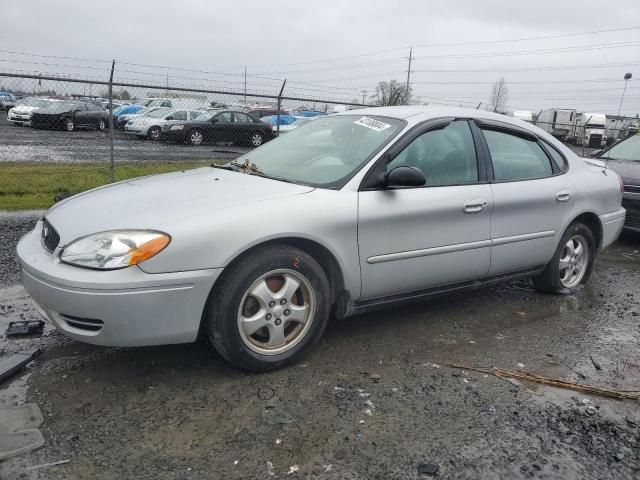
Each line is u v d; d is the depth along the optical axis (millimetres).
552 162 4902
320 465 2605
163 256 2986
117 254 2963
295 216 3352
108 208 3391
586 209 5051
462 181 4145
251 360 3326
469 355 3828
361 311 3818
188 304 3080
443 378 3477
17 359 3428
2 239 6375
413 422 2980
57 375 3334
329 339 3982
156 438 2758
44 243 3404
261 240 3221
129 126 22172
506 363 3730
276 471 2553
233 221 3178
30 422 2844
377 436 2842
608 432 2955
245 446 2723
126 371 3398
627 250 7379
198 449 2688
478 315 4586
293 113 22344
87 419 2895
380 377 3455
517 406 3182
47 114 23297
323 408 3076
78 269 2986
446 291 4219
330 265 3580
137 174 11281
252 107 27828
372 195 3662
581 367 3719
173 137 19609
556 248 4902
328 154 4016
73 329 3076
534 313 4695
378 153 3791
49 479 2445
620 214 5547
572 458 2725
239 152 17500
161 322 3045
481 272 4316
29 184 9555
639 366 3764
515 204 4395
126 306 2947
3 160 12961
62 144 18047
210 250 3084
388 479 2531
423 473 2576
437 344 3982
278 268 3322
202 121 19875
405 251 3809
